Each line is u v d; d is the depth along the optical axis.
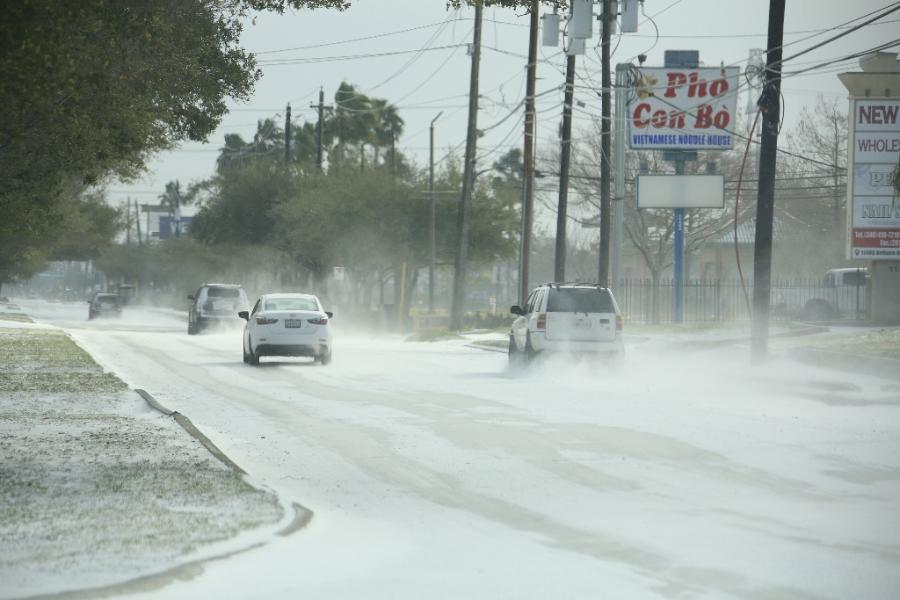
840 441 25.91
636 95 100.94
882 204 84.50
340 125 169.25
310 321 51.97
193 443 25.00
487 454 24.25
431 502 19.11
